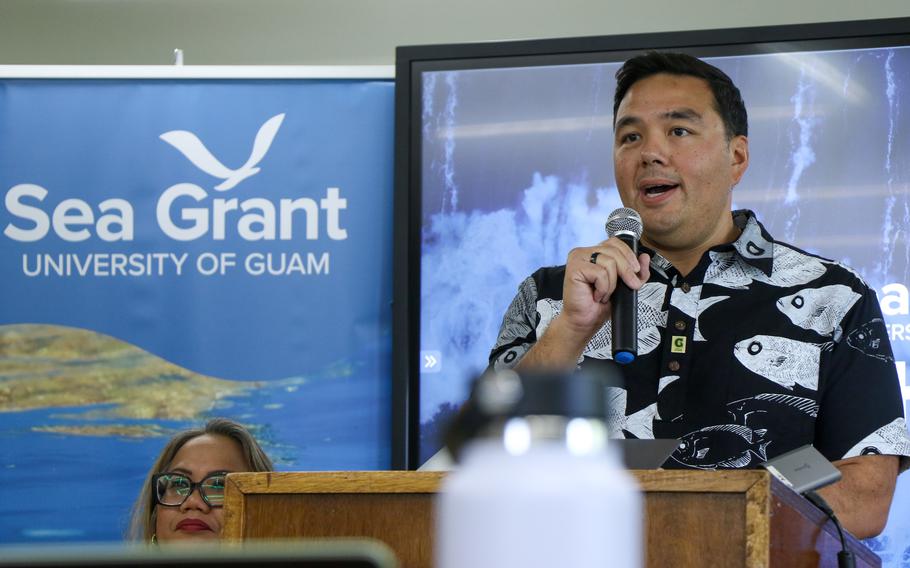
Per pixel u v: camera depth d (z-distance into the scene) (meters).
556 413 0.83
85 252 5.21
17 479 5.05
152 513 4.49
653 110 5.01
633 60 5.05
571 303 4.35
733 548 2.00
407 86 5.14
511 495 0.81
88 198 5.25
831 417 4.67
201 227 5.21
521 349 4.95
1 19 7.79
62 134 5.29
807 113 4.95
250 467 4.54
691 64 5.02
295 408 5.08
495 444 0.83
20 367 5.13
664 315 4.82
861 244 4.86
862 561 2.65
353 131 5.23
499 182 5.08
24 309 5.18
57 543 5.00
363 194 5.19
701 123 4.97
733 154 4.96
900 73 4.93
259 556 0.85
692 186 4.94
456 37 7.59
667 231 4.92
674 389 4.73
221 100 5.28
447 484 0.86
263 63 7.72
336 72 5.25
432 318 5.03
